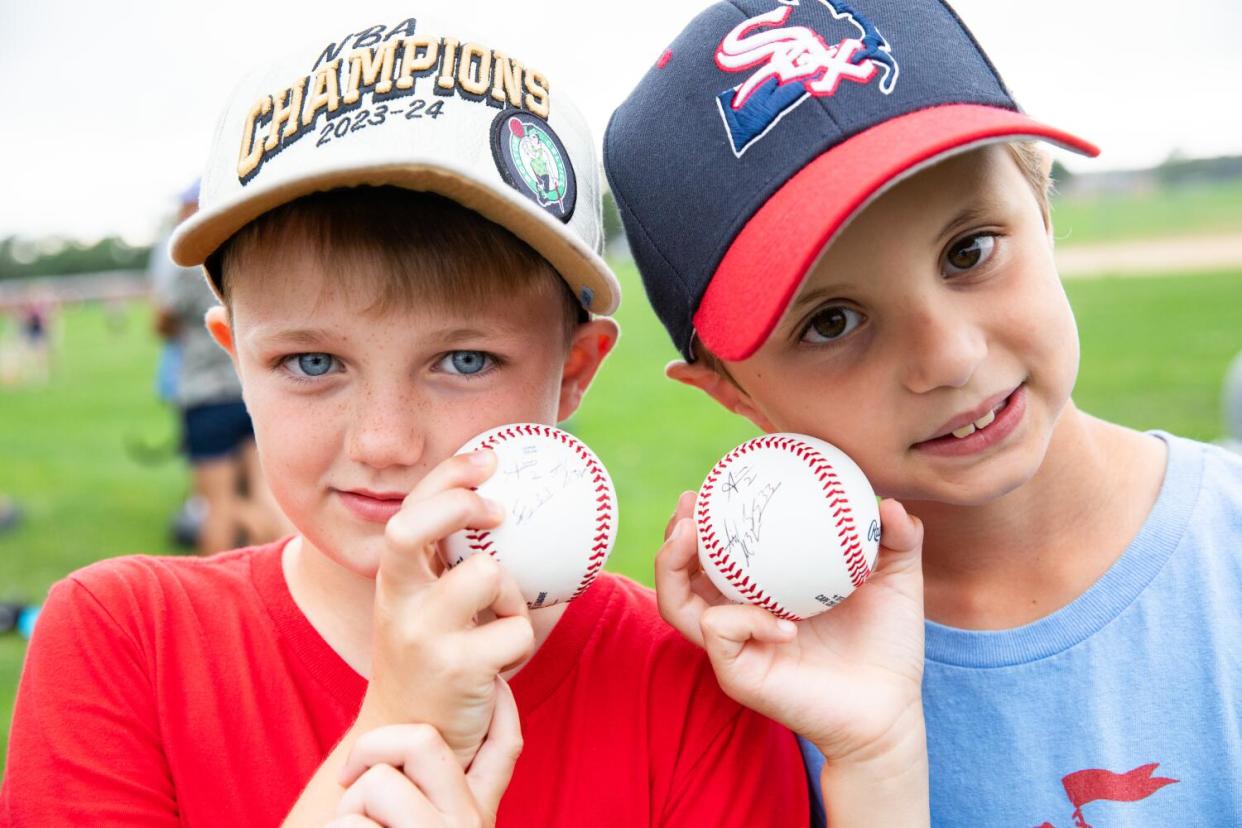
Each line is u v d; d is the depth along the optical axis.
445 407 0.50
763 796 0.54
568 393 0.59
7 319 10.17
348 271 0.48
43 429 3.51
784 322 0.51
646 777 0.54
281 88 0.52
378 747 0.46
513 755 0.48
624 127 0.58
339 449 0.50
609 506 0.50
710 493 0.53
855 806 0.53
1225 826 0.55
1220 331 3.58
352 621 0.56
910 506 0.58
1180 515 0.58
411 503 0.46
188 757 0.54
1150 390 2.66
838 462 0.51
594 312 0.56
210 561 0.61
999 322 0.50
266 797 0.53
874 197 0.47
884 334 0.50
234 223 0.49
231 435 1.68
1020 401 0.51
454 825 0.45
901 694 0.53
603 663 0.56
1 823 0.53
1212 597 0.57
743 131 0.51
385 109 0.49
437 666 0.46
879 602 0.55
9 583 1.69
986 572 0.59
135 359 6.05
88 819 0.52
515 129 0.51
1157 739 0.55
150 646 0.56
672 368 0.61
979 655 0.58
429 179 0.47
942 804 0.58
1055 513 0.58
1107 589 0.58
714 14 0.56
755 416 0.60
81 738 0.53
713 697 0.55
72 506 2.27
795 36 0.52
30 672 0.56
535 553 0.47
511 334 0.50
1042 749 0.57
